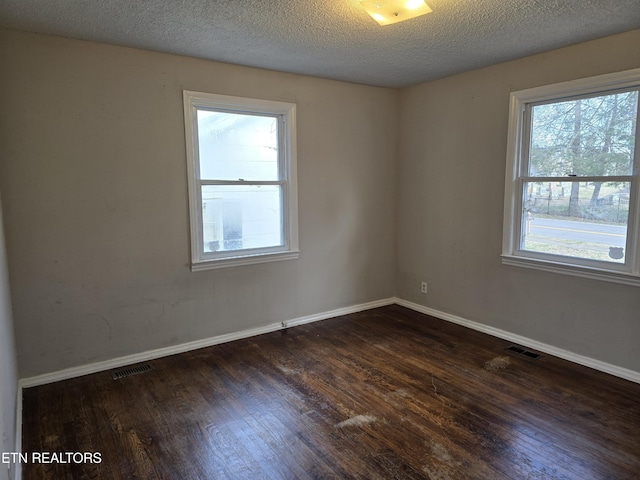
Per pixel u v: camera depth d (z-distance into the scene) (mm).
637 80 2785
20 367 2875
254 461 2123
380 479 1984
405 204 4637
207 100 3432
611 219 3031
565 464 2080
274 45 3051
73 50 2887
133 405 2662
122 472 2053
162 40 2932
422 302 4555
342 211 4344
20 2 2305
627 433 2328
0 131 2689
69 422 2471
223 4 2359
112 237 3137
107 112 3039
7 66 2691
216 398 2742
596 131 3074
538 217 3484
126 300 3234
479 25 2688
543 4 2379
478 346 3594
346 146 4281
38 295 2904
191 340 3562
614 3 2367
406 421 2463
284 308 4062
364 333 3926
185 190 3402
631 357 2953
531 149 3498
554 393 2775
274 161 3908
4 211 2736
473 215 3934
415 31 2787
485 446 2223
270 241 3961
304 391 2830
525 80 3404
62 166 2914
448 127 4074
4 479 1518
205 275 3576
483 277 3898
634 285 2900
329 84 4094
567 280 3275
